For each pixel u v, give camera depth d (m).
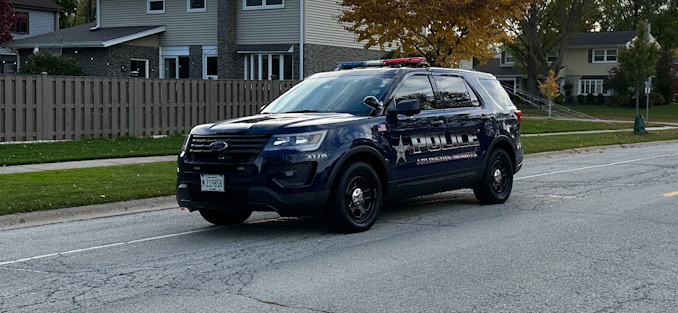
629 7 83.38
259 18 33.34
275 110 9.59
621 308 5.57
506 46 61.50
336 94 9.48
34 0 48.44
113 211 10.89
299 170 8.06
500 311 5.50
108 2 37.66
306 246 8.01
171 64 36.22
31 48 36.78
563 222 9.41
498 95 11.33
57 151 16.75
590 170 16.42
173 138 20.53
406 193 9.41
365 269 6.89
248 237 8.64
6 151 16.47
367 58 35.56
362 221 8.76
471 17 24.66
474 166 10.45
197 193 8.50
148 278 6.62
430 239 8.34
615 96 63.59
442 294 5.98
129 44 34.47
